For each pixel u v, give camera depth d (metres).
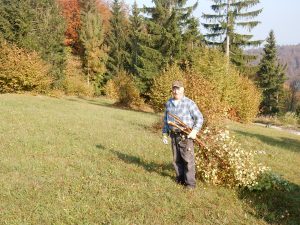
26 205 5.23
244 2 35.41
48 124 12.96
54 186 6.09
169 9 36.44
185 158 6.50
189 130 6.37
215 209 5.75
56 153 8.49
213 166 6.97
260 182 7.07
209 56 25.28
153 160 8.84
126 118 19.03
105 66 52.50
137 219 5.04
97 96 47.41
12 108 17.25
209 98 12.00
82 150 9.07
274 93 54.03
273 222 5.55
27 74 28.55
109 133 12.34
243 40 36.62
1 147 8.62
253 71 39.22
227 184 7.00
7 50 28.86
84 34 52.41
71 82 41.81
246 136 17.56
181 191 6.42
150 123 17.55
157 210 5.44
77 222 4.82
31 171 6.86
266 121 38.16
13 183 6.10
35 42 33.44
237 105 27.09
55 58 41.38
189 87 13.39
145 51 33.38
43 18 45.31
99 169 7.44
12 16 31.61
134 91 31.42
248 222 5.39
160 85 25.91
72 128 12.54
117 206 5.46
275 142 17.83
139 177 7.04
